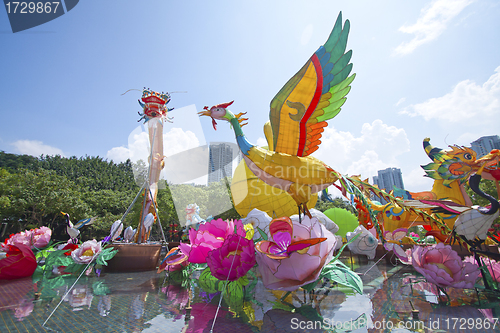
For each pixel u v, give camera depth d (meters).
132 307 2.41
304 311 2.25
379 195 3.70
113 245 5.00
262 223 5.27
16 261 3.86
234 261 2.66
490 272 3.08
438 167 7.81
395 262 6.12
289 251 2.33
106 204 36.72
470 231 3.73
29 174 32.53
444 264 2.88
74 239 5.56
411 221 7.39
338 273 2.57
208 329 1.83
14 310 2.29
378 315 2.12
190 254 3.24
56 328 1.85
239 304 2.49
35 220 31.50
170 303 2.55
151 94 5.80
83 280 3.89
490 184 18.72
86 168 65.19
